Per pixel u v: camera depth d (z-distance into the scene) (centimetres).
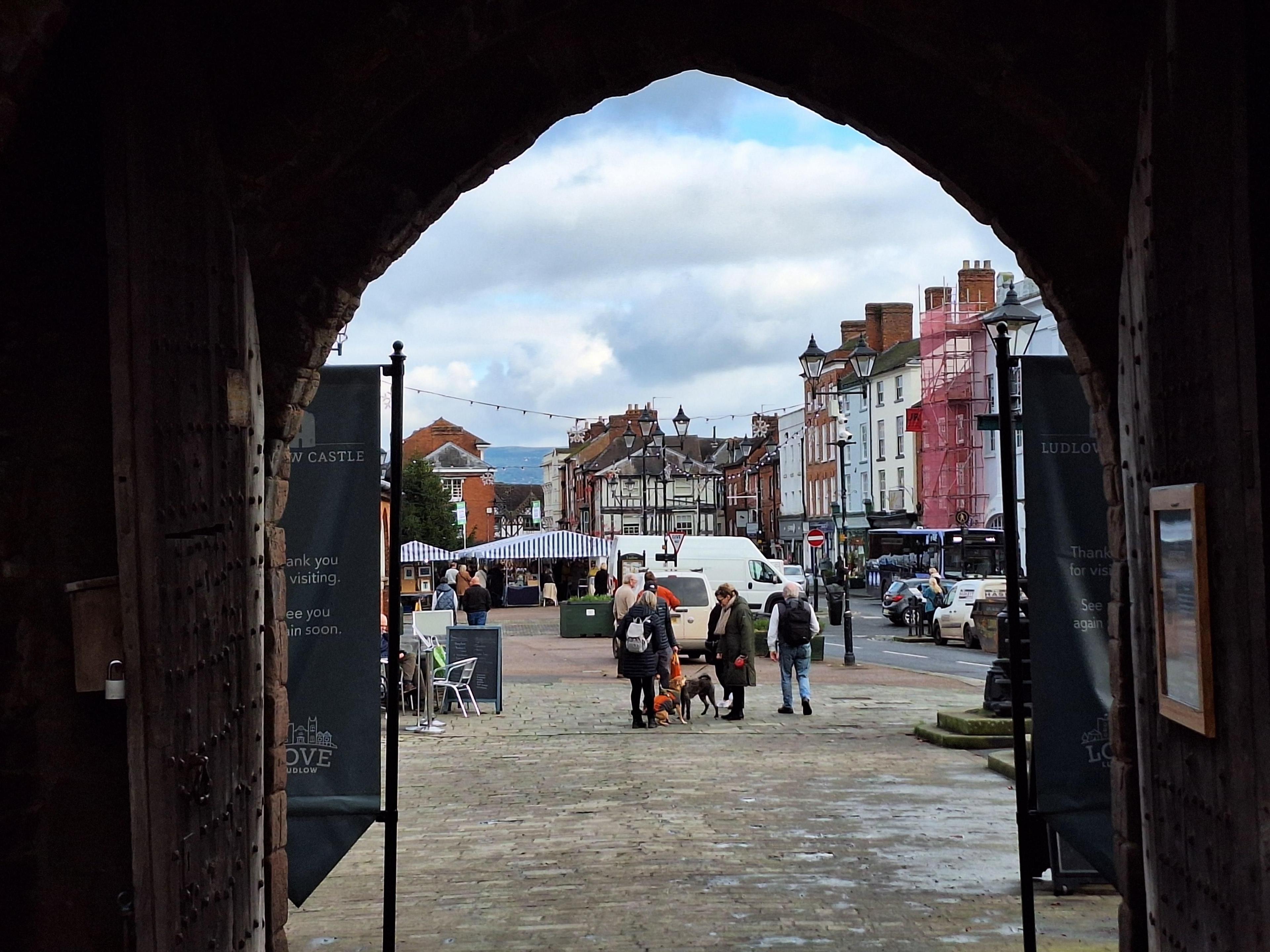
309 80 522
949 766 1302
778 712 1809
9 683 468
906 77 616
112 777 470
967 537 4922
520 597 5934
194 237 400
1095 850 629
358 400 641
